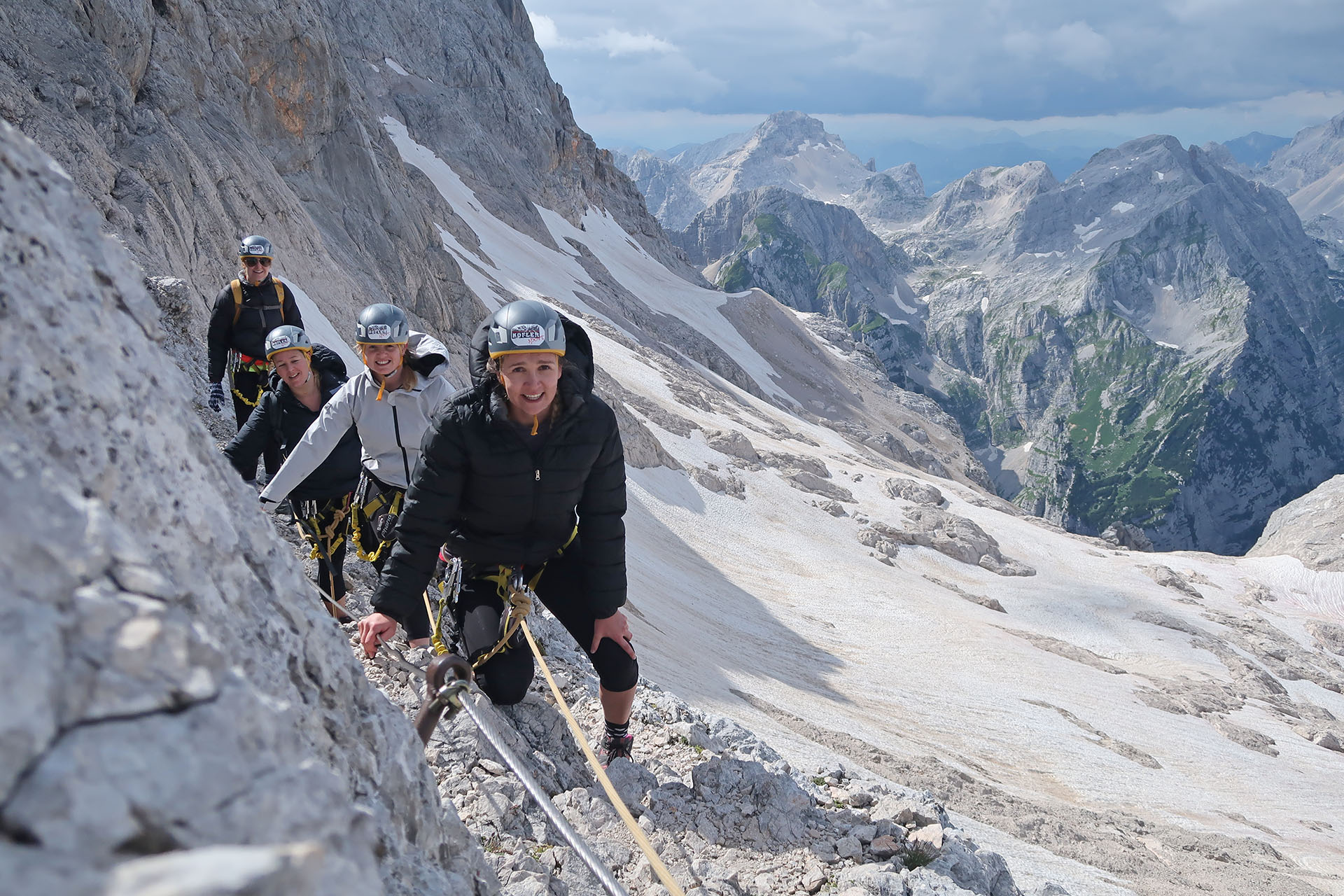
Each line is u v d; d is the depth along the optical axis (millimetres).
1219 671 51250
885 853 4492
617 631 4438
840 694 29344
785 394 136750
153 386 1658
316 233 26156
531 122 126688
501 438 3770
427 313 38375
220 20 29141
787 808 4645
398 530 3930
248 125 30922
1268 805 31703
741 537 52125
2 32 15672
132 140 17109
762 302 159375
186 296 10961
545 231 115312
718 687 19703
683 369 87125
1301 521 80438
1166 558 73188
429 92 115375
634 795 4539
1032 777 26969
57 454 1254
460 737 4414
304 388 6109
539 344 3516
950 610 50000
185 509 1613
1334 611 67062
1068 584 60406
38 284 1377
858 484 66438
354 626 5602
